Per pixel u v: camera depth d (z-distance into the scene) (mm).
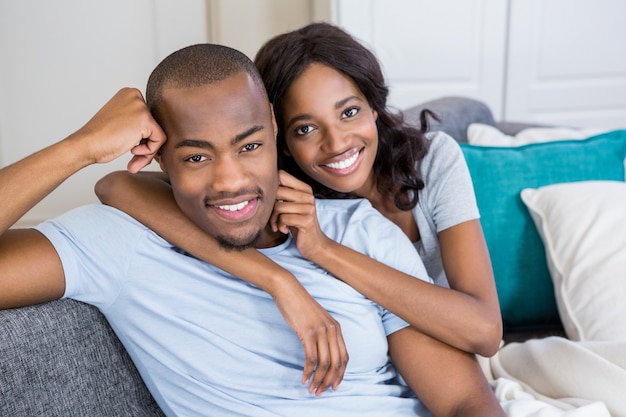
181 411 1217
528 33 3584
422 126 1708
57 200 3170
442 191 1531
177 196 1140
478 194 1912
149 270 1174
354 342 1214
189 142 1072
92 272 1148
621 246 1732
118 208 1212
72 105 3205
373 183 1572
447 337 1247
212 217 1117
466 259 1454
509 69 3605
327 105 1351
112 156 1094
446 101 2367
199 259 1216
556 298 1791
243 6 3293
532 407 1308
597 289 1693
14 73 3133
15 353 1049
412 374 1255
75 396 1134
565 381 1429
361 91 1411
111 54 3205
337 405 1193
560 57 3650
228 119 1063
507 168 1935
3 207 1066
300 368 1214
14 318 1074
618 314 1641
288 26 3338
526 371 1521
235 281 1203
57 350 1111
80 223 1165
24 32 3111
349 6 3266
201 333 1178
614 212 1791
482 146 1996
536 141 2166
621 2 3635
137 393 1245
